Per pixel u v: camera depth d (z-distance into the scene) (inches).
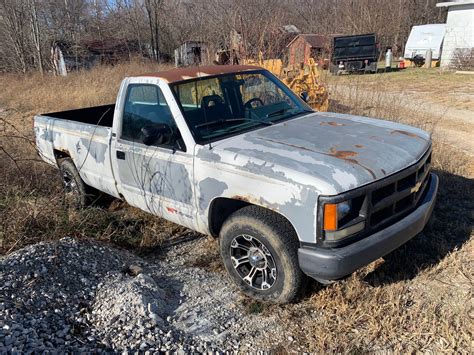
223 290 150.9
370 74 871.7
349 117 174.1
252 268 140.3
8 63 1337.4
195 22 899.4
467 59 823.1
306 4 986.7
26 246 174.1
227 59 494.0
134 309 134.0
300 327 129.0
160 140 152.3
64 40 1318.9
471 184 227.1
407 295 139.5
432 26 1103.6
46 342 118.8
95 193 223.8
